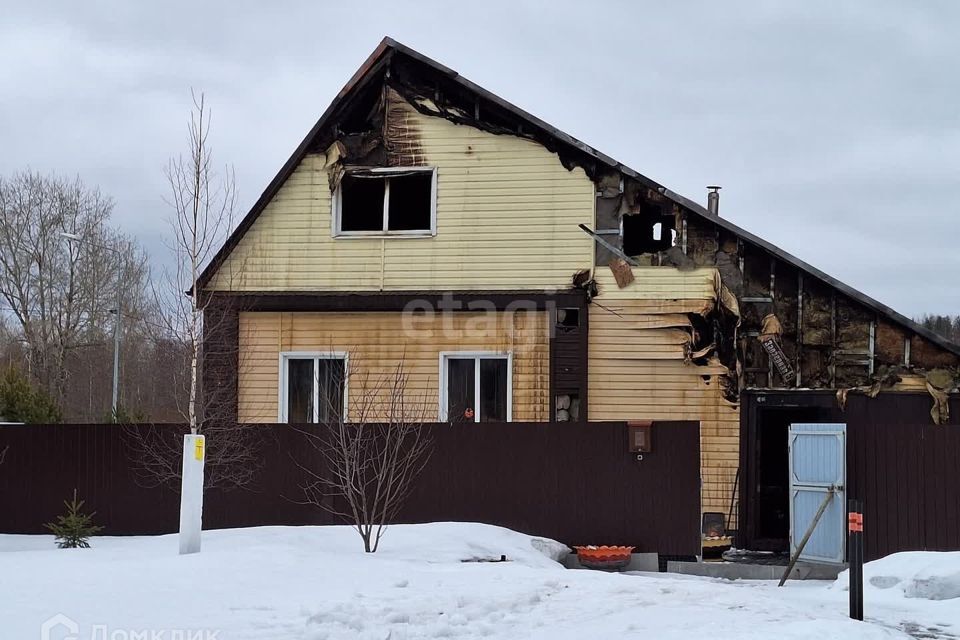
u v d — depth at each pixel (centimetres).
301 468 1639
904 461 1523
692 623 898
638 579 1174
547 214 1919
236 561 1159
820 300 1861
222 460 1645
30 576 1058
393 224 2042
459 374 1928
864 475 1537
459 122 1958
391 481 1455
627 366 1880
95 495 1697
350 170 1977
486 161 1945
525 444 1593
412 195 2091
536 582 1129
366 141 1981
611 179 1909
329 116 1956
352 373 1930
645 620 920
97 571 1090
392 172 1964
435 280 1933
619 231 1897
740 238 1873
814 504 1549
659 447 1562
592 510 1570
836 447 1521
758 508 1831
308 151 1991
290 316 1964
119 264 4272
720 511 1839
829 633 854
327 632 864
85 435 1706
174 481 1681
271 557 1189
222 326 1942
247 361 1958
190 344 1786
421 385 1917
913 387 1823
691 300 1875
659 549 1554
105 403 4441
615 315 1891
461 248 1934
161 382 2839
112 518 1692
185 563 1140
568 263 1905
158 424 1698
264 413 1942
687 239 1892
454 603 997
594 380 1883
